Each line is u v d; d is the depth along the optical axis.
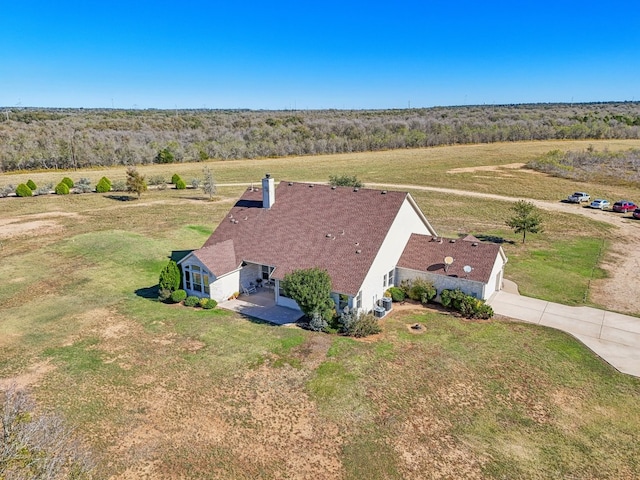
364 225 28.14
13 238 40.47
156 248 37.97
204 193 63.72
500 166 84.62
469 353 21.50
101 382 18.59
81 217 49.00
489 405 17.66
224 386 18.47
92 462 13.24
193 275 28.03
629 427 16.56
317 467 14.34
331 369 19.78
